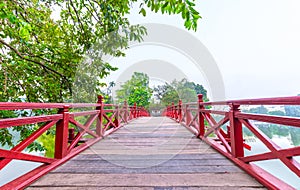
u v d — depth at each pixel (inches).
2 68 113.1
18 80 124.6
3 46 123.0
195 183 59.9
